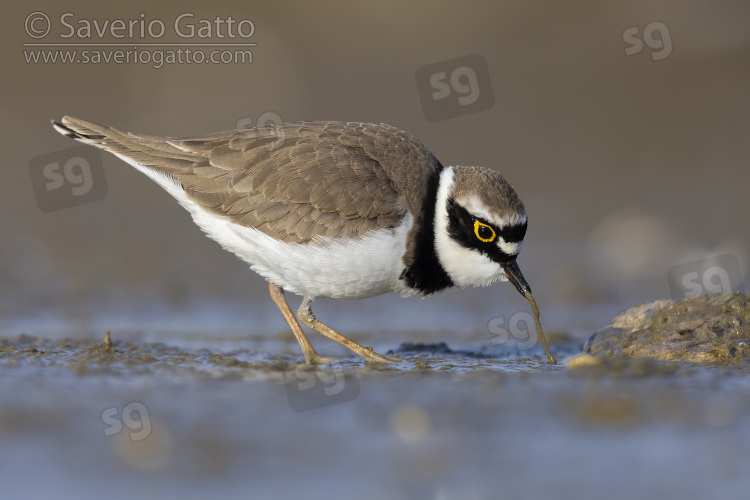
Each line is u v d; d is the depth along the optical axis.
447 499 5.71
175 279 15.92
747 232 18.19
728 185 21.83
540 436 6.77
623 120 25.50
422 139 24.55
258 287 15.66
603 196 21.48
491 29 28.34
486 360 10.16
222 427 6.96
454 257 10.27
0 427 6.85
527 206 21.03
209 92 25.03
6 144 22.22
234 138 10.42
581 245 18.36
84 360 9.34
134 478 5.96
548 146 24.44
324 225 9.87
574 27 28.31
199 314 13.81
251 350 11.14
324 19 27.83
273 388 8.15
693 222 19.02
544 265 17.06
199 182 10.29
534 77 26.92
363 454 6.42
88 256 17.14
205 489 5.81
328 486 5.88
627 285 16.22
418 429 6.92
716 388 8.03
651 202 20.64
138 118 23.64
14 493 5.70
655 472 6.11
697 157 23.62
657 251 17.52
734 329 9.67
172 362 9.47
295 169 9.99
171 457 6.33
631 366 8.91
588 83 26.88
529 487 5.89
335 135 10.27
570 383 8.30
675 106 25.98
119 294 14.90
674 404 7.52
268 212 9.99
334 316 13.94
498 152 24.02
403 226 9.97
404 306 14.64
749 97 26.03
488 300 15.05
